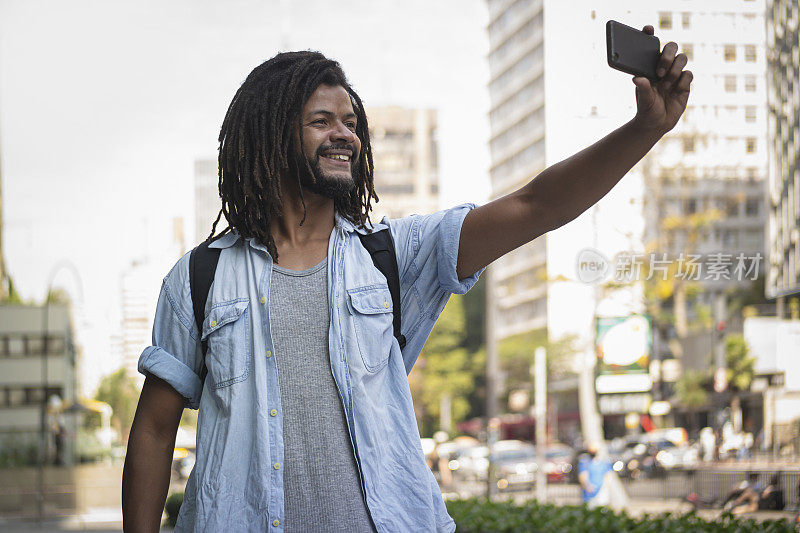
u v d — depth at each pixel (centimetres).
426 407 6888
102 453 3084
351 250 208
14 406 4078
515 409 6266
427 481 200
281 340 200
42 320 4153
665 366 3694
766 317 2531
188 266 211
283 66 213
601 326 1628
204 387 207
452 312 7019
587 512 659
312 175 206
